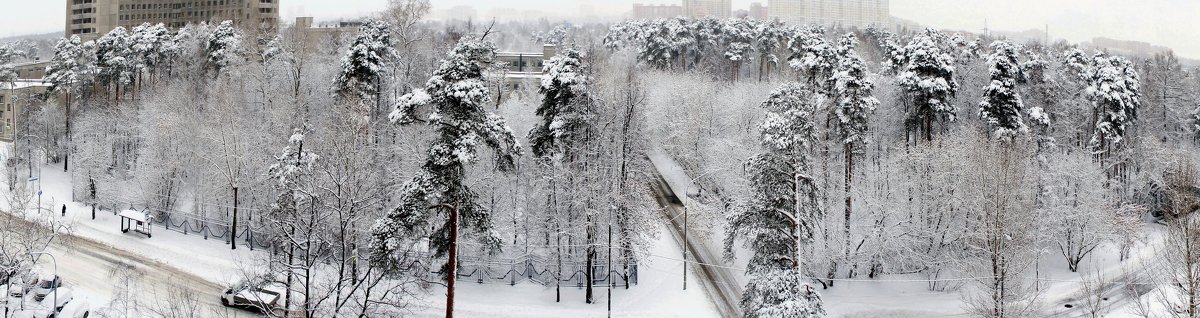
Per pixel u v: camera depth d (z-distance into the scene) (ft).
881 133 199.93
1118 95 183.11
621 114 141.28
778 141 106.83
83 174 196.85
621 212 135.95
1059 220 153.28
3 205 176.14
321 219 85.87
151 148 183.21
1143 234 164.86
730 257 132.16
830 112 155.33
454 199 92.58
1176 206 90.53
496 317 129.08
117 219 174.50
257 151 162.81
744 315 117.70
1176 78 247.09
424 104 89.56
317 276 117.91
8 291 94.73
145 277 136.36
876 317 136.46
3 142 267.18
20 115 250.78
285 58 203.92
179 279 136.36
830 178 151.43
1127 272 151.84
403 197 92.38
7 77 260.83
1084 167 167.32
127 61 228.63
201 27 270.05
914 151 155.33
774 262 111.04
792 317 100.68
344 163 87.86
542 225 147.13
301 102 175.94
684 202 200.03
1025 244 130.21
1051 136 192.95
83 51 231.71
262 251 150.00
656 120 224.94
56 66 229.45
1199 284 81.51
